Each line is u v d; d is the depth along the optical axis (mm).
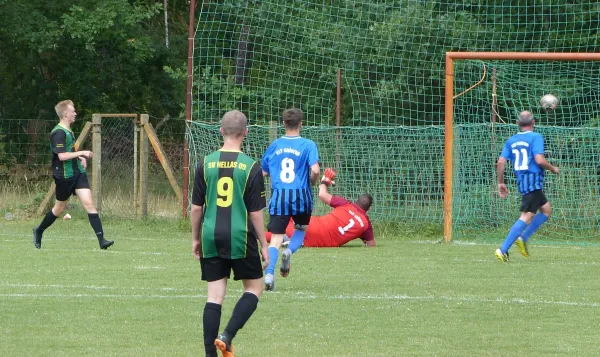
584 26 61906
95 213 37750
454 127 47031
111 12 72250
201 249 18203
